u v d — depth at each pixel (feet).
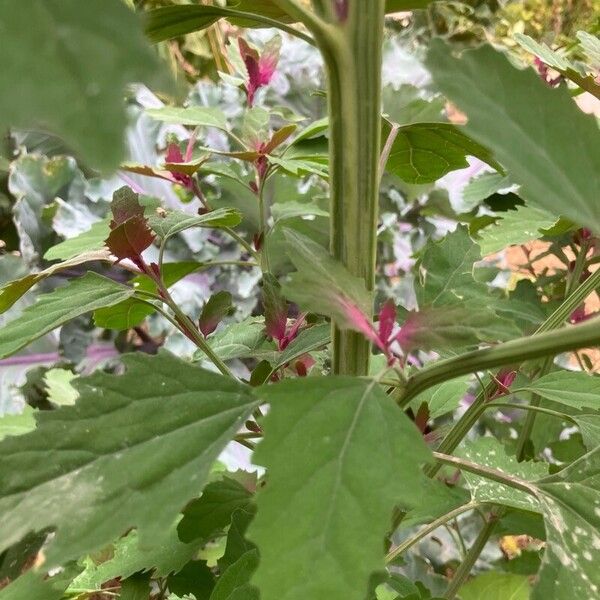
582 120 0.63
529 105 0.62
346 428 0.65
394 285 3.24
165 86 0.34
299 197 2.82
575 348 0.72
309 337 1.23
